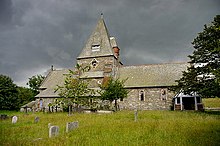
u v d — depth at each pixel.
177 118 20.36
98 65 46.59
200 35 27.42
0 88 53.50
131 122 17.09
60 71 56.25
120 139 10.80
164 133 12.08
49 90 50.44
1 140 11.18
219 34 25.91
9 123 21.17
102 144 9.91
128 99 41.94
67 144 9.80
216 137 10.63
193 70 27.58
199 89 26.59
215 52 25.11
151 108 40.22
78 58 48.19
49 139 10.98
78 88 34.97
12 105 54.34
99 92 37.25
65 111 40.12
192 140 10.03
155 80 41.97
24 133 14.20
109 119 21.30
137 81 42.97
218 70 22.81
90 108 37.03
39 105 49.09
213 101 52.28
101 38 48.75
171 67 44.16
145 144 9.69
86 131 13.73
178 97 38.19
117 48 50.94
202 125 14.57
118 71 47.28
